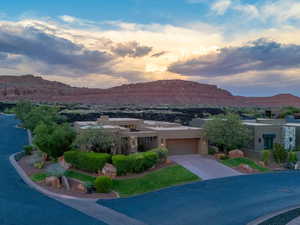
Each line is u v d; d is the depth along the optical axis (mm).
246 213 18234
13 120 78562
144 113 104562
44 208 18766
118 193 22797
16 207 18734
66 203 20031
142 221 16922
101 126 31875
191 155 34781
